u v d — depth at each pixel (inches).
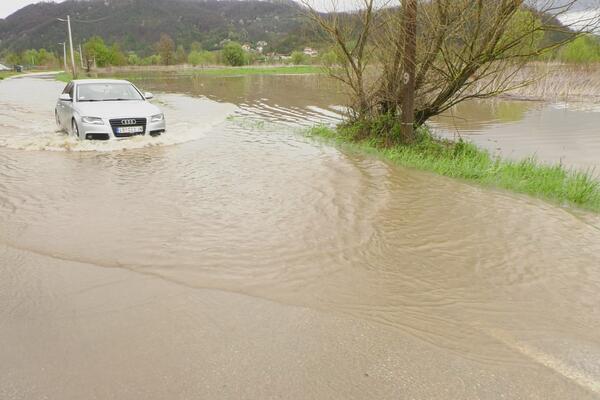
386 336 128.6
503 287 160.4
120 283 156.6
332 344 124.0
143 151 378.3
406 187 285.0
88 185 276.8
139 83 1359.5
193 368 112.5
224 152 376.5
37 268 167.0
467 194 273.4
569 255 188.7
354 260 179.0
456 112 685.9
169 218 220.8
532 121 589.6
